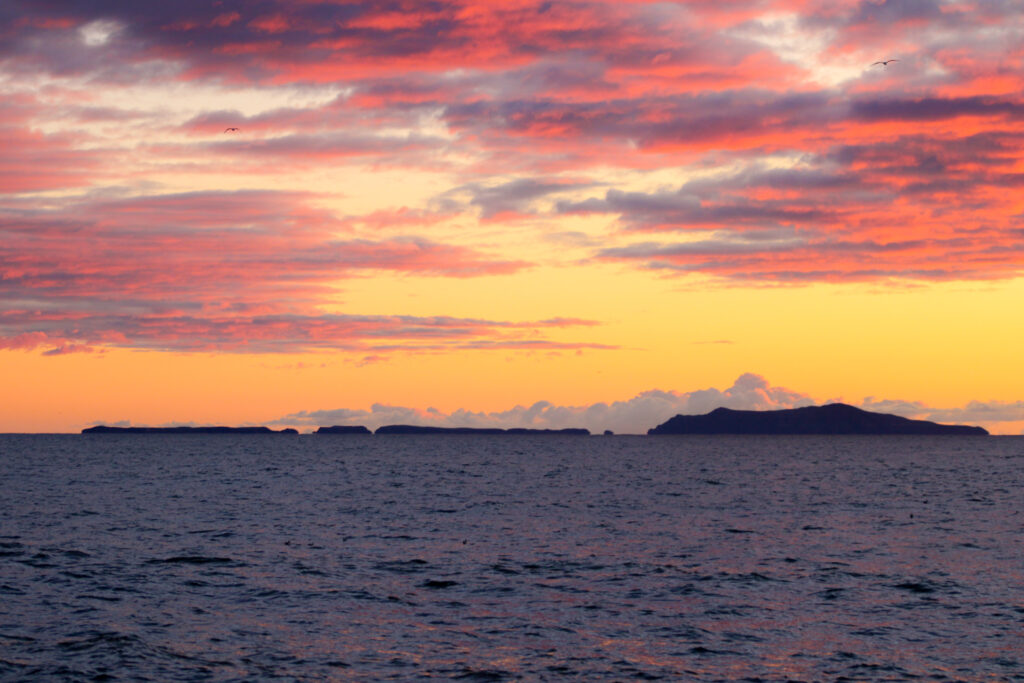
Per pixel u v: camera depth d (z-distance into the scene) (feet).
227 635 88.28
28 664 78.33
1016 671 77.87
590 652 83.71
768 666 79.66
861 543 147.33
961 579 115.34
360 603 102.01
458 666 79.36
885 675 77.10
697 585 111.96
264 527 167.43
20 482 286.05
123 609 98.07
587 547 142.51
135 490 256.73
